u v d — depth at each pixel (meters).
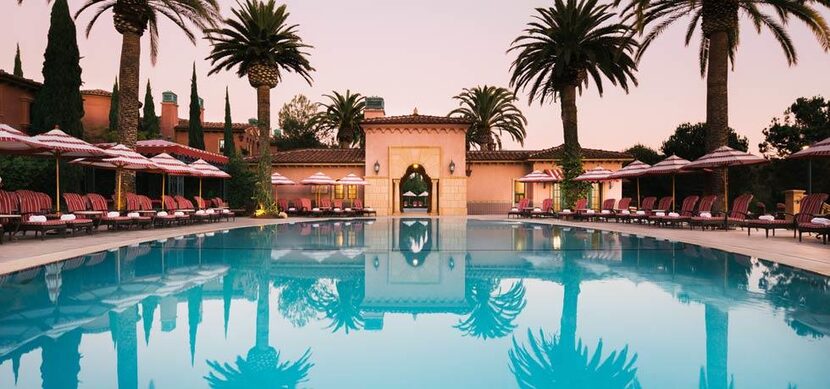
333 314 4.91
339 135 38.06
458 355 3.65
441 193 29.64
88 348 3.75
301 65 24.70
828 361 3.46
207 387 2.97
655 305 5.23
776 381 3.07
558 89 23.66
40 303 5.24
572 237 13.76
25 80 23.23
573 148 23.41
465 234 14.86
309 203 27.28
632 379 3.12
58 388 2.92
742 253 9.34
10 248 9.20
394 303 5.41
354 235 14.35
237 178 26.22
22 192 11.59
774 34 18.45
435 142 29.80
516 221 22.38
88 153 13.16
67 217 11.41
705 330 4.25
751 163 14.91
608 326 4.41
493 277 7.09
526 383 3.09
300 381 3.10
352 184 28.70
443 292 6.00
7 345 3.80
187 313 4.88
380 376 3.21
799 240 11.38
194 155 24.33
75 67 22.67
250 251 10.12
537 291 6.04
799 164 29.00
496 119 37.75
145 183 25.92
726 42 17.05
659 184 31.70
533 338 4.08
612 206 21.41
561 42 22.12
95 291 5.89
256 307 5.17
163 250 10.14
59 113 21.97
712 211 16.89
